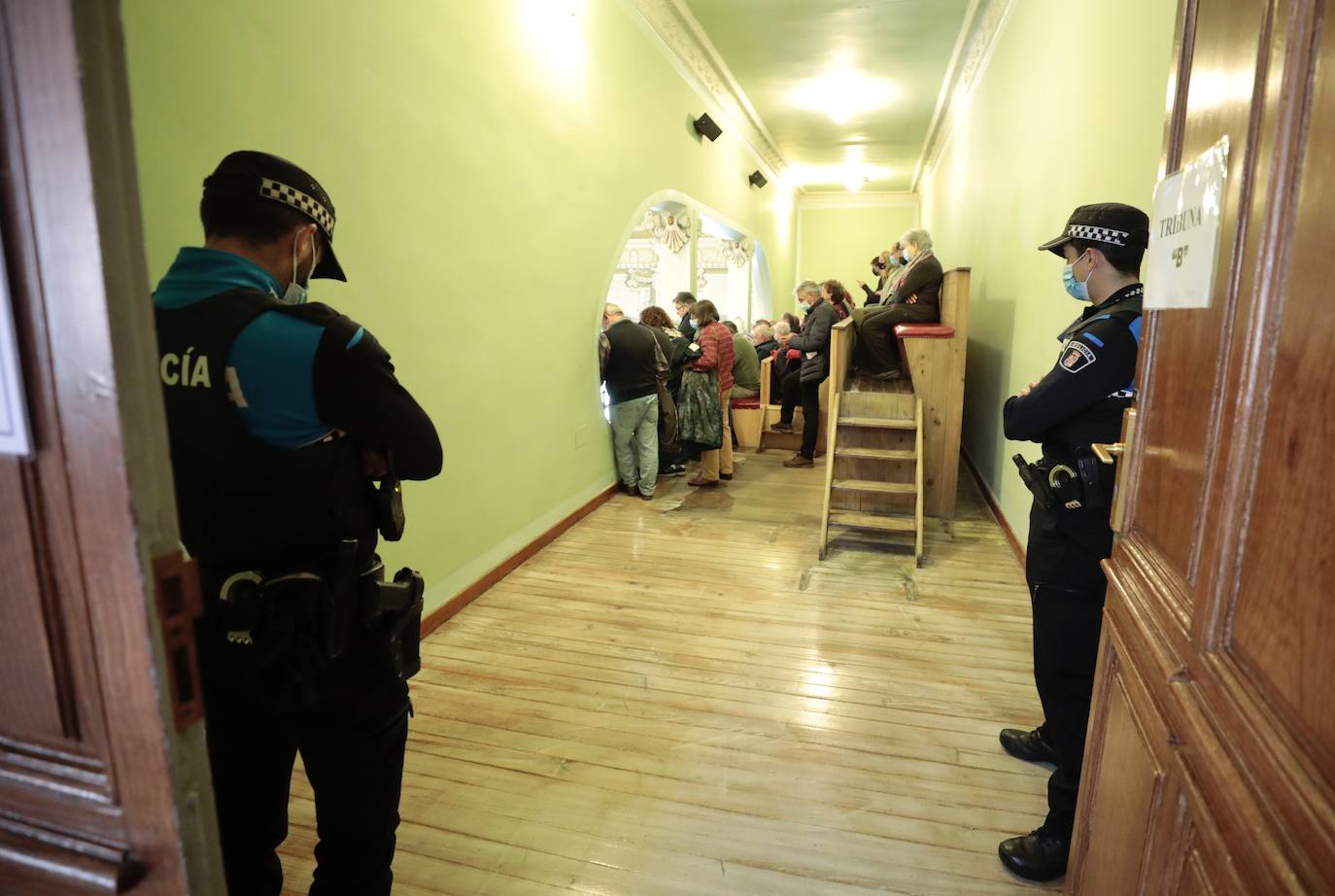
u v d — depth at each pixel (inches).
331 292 93.1
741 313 356.5
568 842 70.4
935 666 104.1
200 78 74.6
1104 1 109.0
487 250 129.3
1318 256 24.0
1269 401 27.4
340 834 46.6
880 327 190.1
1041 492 64.9
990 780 79.3
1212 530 31.5
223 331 37.9
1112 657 47.2
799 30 222.4
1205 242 34.3
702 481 209.2
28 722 25.3
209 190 41.8
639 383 189.2
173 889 24.6
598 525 171.8
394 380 43.5
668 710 93.0
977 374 221.1
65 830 25.7
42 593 23.8
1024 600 127.1
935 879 65.9
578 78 163.3
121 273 21.5
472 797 76.7
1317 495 23.5
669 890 64.6
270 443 38.9
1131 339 60.5
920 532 143.6
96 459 22.1
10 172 21.5
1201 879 29.8
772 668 103.8
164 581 23.4
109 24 21.0
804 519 175.9
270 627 38.9
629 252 440.1
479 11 124.2
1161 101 85.1
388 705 45.6
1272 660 25.9
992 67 206.5
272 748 45.4
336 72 93.0
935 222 373.4
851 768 81.5
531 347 147.6
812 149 378.0
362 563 43.7
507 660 106.1
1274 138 27.0
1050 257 133.3
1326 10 24.1
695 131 253.8
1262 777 24.6
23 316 22.1
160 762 23.6
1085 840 50.5
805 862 67.8
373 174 100.2
